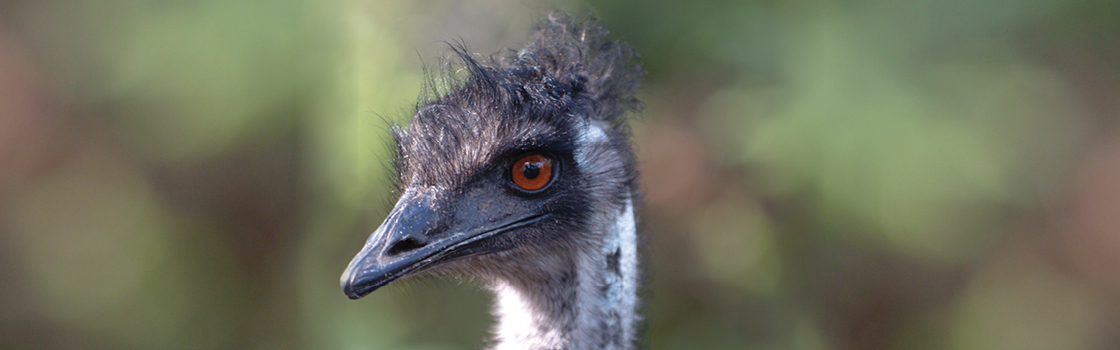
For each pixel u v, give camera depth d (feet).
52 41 13.01
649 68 12.69
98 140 13.03
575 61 11.82
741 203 12.96
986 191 12.45
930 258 12.83
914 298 12.99
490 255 11.69
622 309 11.78
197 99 12.41
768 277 12.91
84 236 13.03
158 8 12.41
